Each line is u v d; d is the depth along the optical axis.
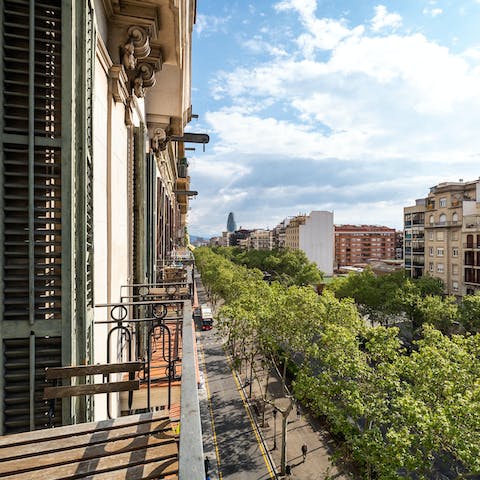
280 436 16.39
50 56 2.75
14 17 2.65
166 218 17.19
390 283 32.44
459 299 34.59
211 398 20.41
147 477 1.75
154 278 8.58
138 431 2.19
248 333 18.98
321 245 81.81
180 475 0.86
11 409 2.55
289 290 21.86
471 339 12.98
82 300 2.87
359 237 102.75
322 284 54.97
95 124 4.20
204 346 30.19
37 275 2.65
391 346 12.06
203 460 0.93
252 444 15.73
